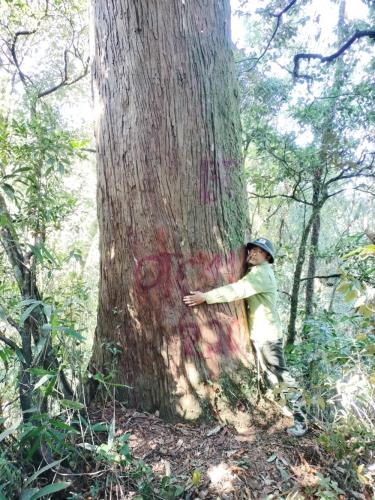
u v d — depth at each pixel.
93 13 2.98
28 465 2.20
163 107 2.77
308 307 5.80
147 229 2.84
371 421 2.97
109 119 2.90
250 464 2.55
